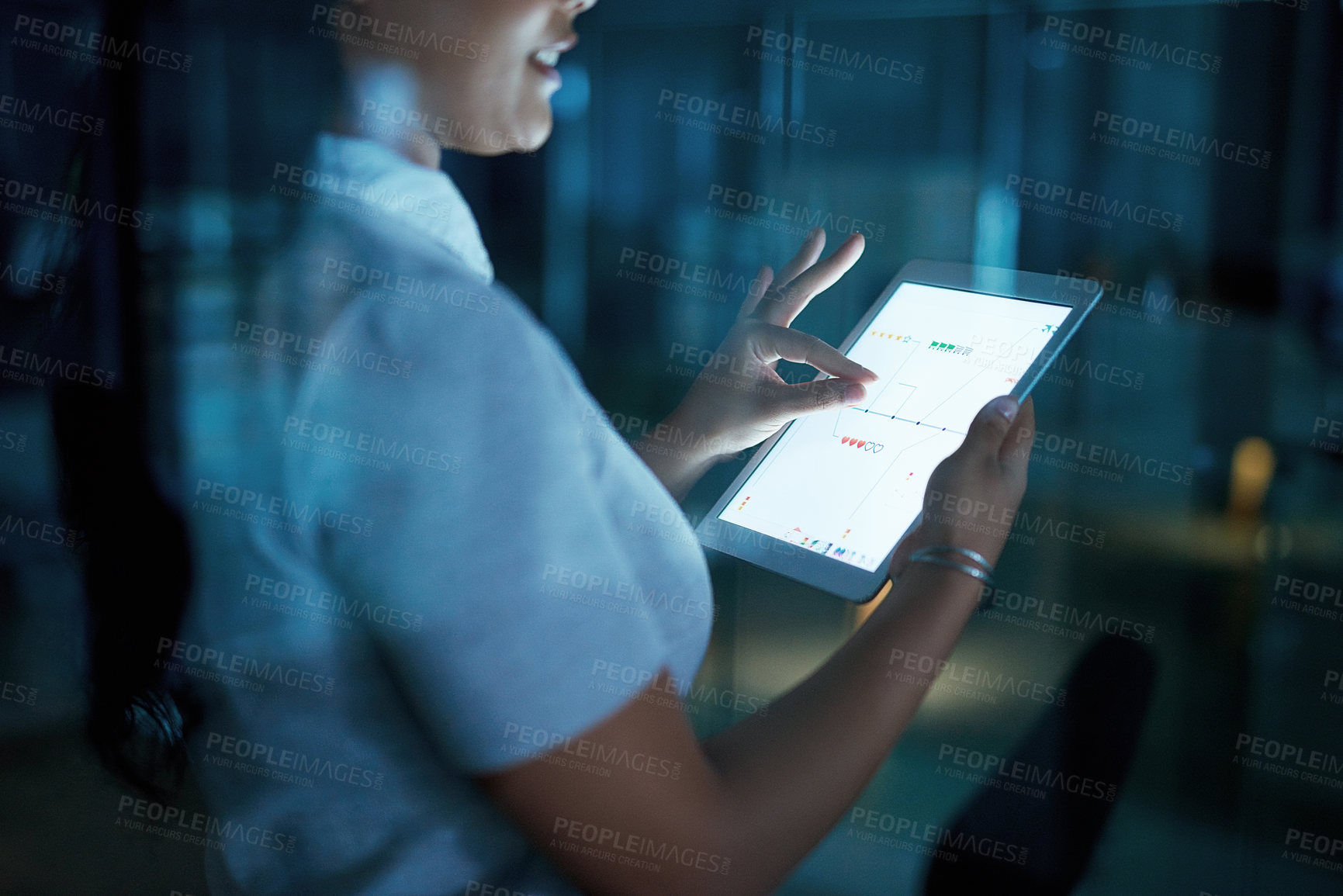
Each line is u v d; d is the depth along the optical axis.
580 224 3.56
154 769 0.60
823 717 0.56
